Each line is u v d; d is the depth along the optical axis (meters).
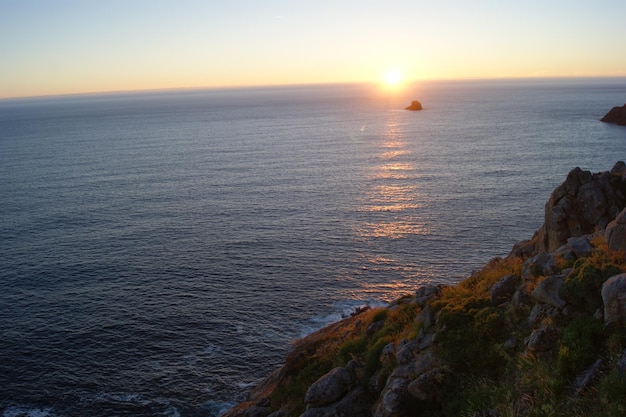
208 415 41.00
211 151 190.88
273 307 59.09
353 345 23.09
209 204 106.62
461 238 80.88
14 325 55.75
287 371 26.08
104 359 49.31
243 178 135.62
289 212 99.56
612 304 13.54
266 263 72.19
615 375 11.82
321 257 74.19
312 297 61.50
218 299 61.38
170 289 64.31
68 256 75.75
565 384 12.80
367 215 95.81
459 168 140.12
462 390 15.20
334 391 18.64
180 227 90.12
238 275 68.25
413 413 15.41
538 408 12.63
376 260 72.56
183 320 56.47
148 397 43.50
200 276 68.06
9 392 44.31
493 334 16.36
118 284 65.94
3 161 172.00
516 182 118.75
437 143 195.12
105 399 43.34
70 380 46.00
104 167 156.00
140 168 153.50
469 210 96.44
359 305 59.19
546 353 14.11
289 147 198.62
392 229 86.50
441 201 104.19
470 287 22.55
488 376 15.17
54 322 56.38
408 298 29.19
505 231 83.50
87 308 59.53
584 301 14.97
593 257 16.64
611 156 145.62
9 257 75.25
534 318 15.67
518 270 20.83
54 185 127.88
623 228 17.14
